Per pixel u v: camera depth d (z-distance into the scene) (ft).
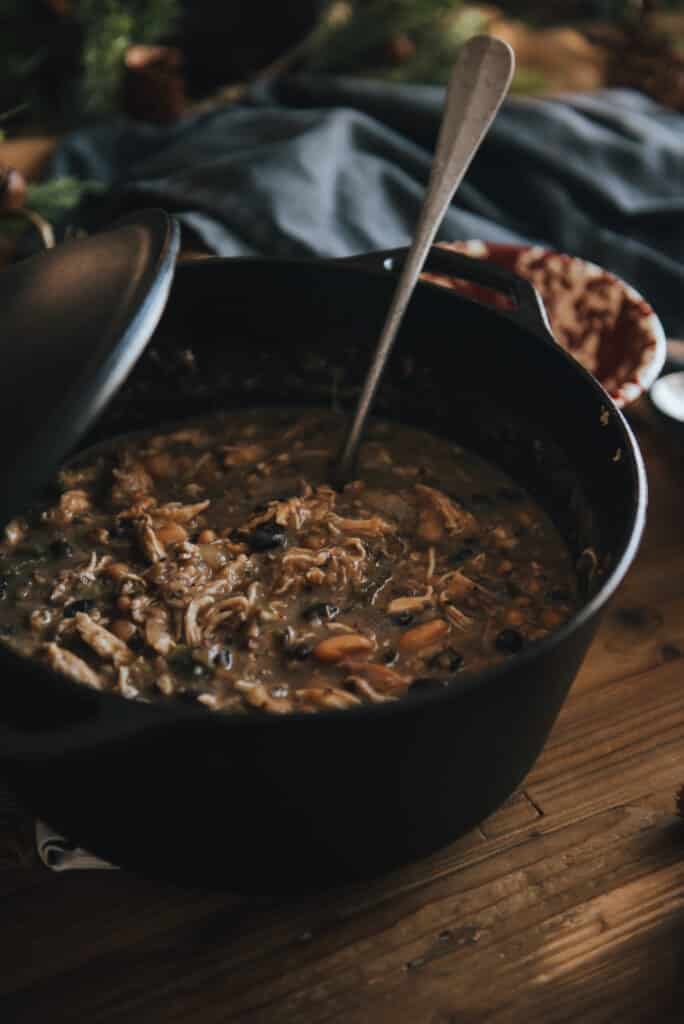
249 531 1.80
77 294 1.52
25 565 1.79
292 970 1.51
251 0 3.16
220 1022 1.47
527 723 1.42
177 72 2.97
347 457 1.90
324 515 1.83
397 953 1.53
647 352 2.03
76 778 1.38
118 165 2.82
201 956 1.52
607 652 1.86
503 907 1.57
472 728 1.36
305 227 2.46
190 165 2.68
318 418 2.04
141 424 2.02
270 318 1.94
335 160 2.60
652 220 2.85
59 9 2.87
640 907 1.57
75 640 1.65
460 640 1.68
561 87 3.30
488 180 2.84
